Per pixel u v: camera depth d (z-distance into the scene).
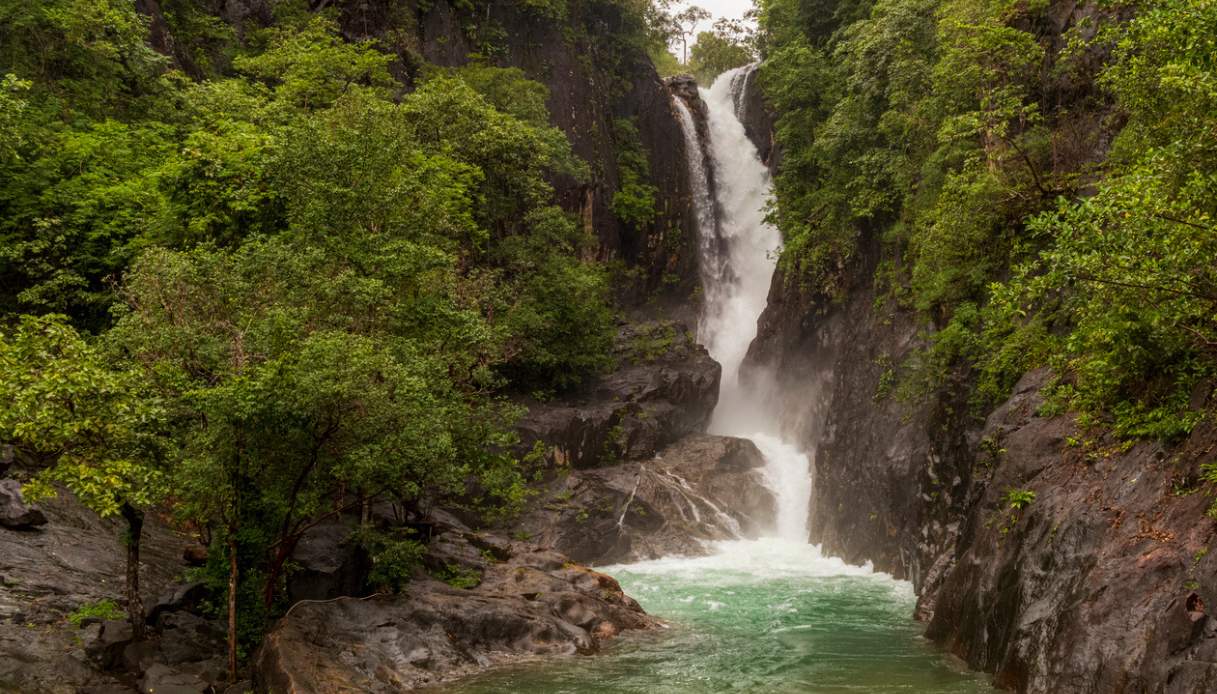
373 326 17.78
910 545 24.27
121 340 14.85
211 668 14.04
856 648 17.25
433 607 16.62
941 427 23.16
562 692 14.34
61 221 23.84
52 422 11.57
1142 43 15.23
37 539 16.47
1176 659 10.59
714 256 51.56
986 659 15.05
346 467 14.51
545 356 32.53
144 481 12.51
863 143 32.28
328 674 13.43
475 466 21.17
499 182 35.16
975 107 25.20
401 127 25.38
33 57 27.09
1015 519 15.62
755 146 53.50
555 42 46.31
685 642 17.97
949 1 27.88
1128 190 11.60
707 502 31.72
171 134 28.66
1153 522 12.62
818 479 30.98
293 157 20.97
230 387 13.23
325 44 35.94
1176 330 13.26
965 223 22.69
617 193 46.75
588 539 28.12
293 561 16.95
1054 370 17.83
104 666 13.31
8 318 23.09
